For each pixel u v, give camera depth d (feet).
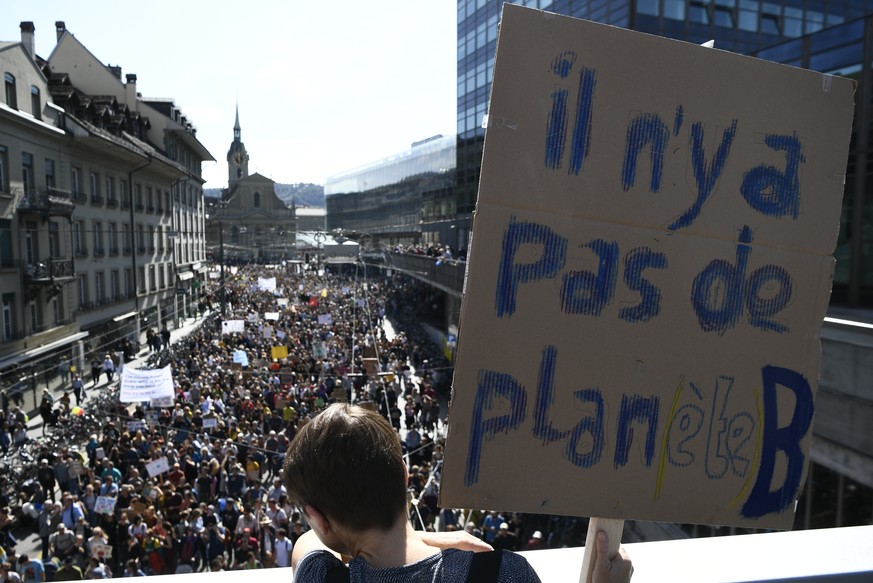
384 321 134.31
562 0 81.66
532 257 4.22
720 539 5.24
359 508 3.43
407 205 211.20
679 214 4.51
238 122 470.80
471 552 3.45
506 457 4.20
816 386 4.82
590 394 4.33
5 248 73.97
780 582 4.59
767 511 4.69
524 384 4.21
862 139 31.50
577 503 4.32
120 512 34.78
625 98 4.37
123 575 32.40
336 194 314.76
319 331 101.50
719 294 4.59
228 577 4.75
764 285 4.70
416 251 143.54
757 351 4.69
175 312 150.00
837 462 21.61
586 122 4.29
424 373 76.59
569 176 4.27
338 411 3.70
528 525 35.88
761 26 70.74
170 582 4.67
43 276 80.38
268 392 59.82
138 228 124.57
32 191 79.30
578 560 4.99
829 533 5.32
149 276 131.85
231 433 49.96
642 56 4.41
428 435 50.39
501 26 4.16
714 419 4.59
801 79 4.78
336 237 185.16
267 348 86.69
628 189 4.39
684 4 67.36
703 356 4.56
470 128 129.39
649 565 4.82
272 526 32.99
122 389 51.01
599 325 4.34
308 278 217.77
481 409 4.16
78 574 29.14
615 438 4.38
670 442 4.50
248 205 394.52
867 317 28.76
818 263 4.82
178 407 55.57
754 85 4.67
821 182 4.82
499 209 4.17
